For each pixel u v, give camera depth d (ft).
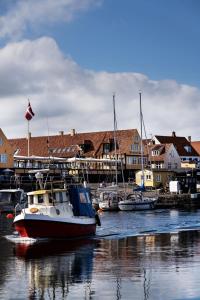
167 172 336.49
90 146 395.96
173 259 92.79
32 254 101.45
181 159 451.53
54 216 123.85
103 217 199.41
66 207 128.26
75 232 125.70
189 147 465.47
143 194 270.26
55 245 114.11
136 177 338.75
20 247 111.14
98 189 272.31
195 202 285.84
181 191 303.68
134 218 194.59
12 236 131.23
